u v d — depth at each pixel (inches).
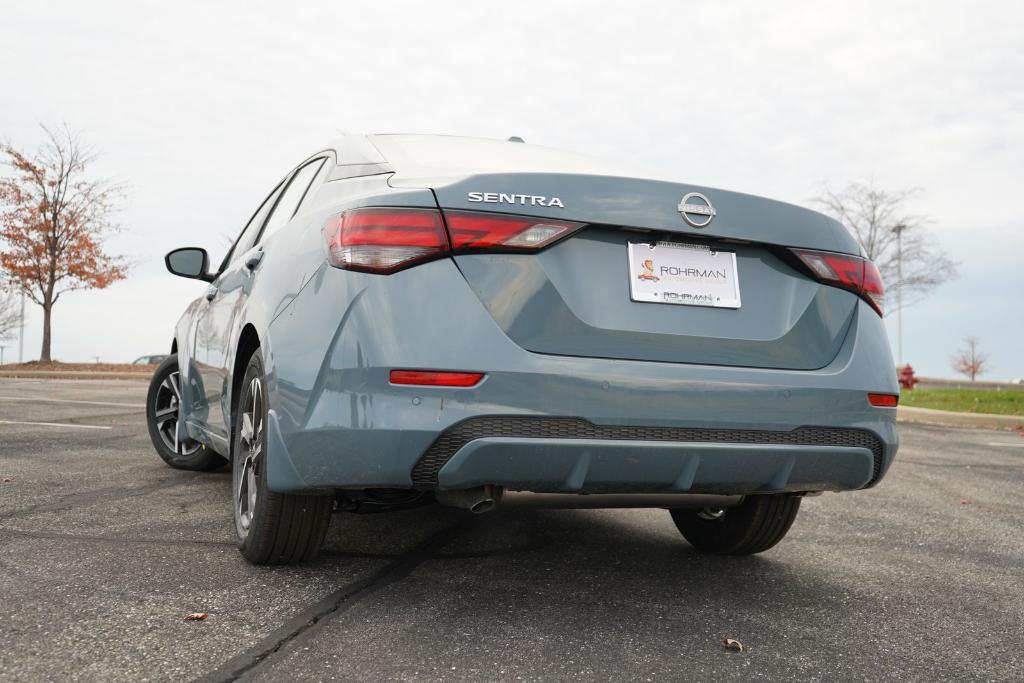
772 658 86.4
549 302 89.4
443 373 85.1
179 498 156.6
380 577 108.4
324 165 123.9
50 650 79.4
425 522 145.2
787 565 128.5
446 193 89.4
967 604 110.7
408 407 85.0
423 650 83.1
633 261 94.3
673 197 95.7
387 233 88.5
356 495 103.1
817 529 158.9
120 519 136.9
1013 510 186.9
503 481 88.1
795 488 100.1
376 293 87.7
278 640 84.0
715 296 97.0
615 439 89.0
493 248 88.7
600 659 83.2
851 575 124.3
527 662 81.3
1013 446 332.2
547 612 97.6
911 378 953.5
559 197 91.6
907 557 137.9
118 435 249.6
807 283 102.4
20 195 1060.5
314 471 91.1
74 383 648.4
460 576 111.2
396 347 85.5
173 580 103.2
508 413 85.7
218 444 147.9
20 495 154.3
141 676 74.1
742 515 124.3
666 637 91.2
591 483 90.4
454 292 87.2
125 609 91.8
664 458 90.7
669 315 94.2
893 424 104.0
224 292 148.4
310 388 91.0
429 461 86.2
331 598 98.4
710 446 91.8
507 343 86.8
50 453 209.0
